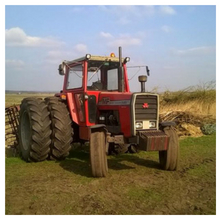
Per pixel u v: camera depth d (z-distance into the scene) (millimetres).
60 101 6840
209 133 10195
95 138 5188
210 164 6090
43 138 6270
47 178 5207
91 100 6387
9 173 5555
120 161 6512
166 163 5590
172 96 13797
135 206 3904
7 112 8680
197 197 4254
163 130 5645
